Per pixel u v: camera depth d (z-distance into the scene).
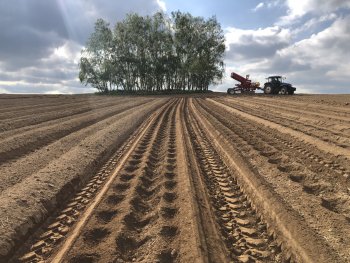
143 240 5.42
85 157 9.97
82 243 5.22
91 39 68.44
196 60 65.94
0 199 6.40
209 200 7.09
